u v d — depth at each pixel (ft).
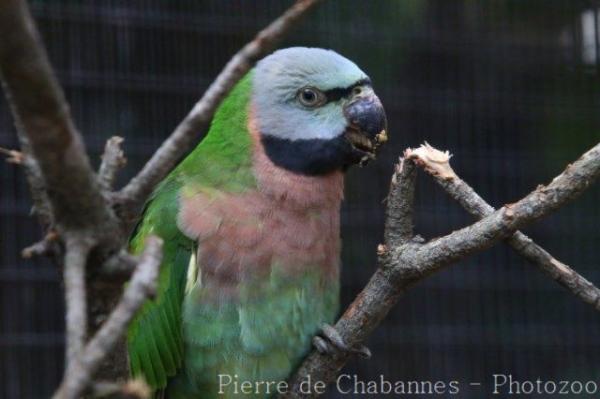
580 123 33.96
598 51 33.91
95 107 28.94
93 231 8.82
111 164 9.23
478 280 33.30
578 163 12.37
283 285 16.63
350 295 31.42
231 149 17.12
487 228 12.79
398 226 13.76
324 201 17.15
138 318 17.37
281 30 8.53
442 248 13.23
